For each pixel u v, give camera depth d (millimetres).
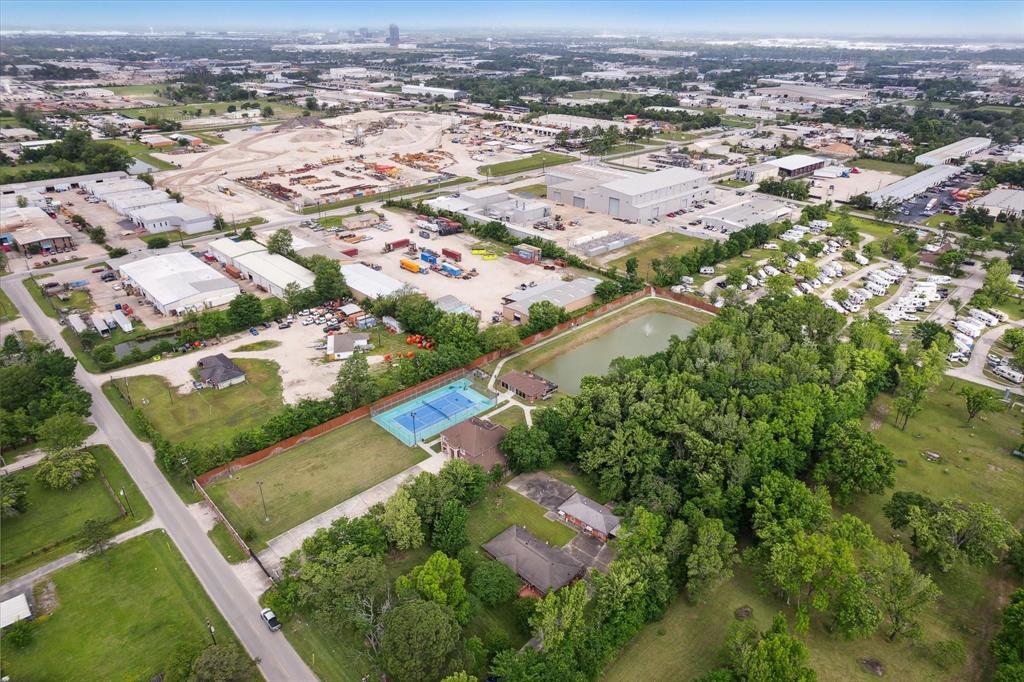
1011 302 168250
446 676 62906
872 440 93812
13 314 153125
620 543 79062
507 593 74625
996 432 112938
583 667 66188
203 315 144250
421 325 143250
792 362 116562
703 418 99938
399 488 88812
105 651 70312
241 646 70688
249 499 94250
